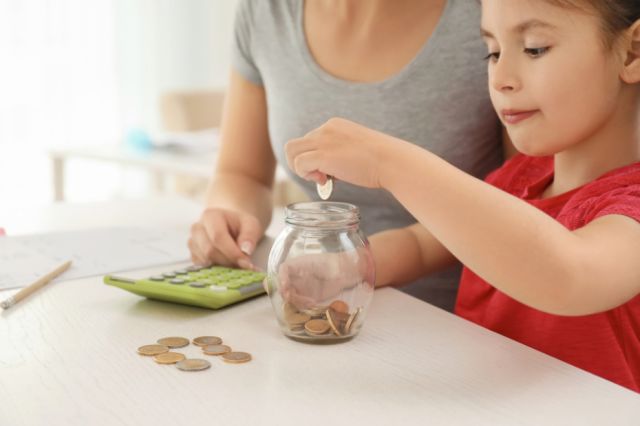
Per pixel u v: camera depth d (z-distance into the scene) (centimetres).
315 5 111
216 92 310
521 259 58
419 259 92
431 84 103
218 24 404
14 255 89
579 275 58
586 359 77
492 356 61
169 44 391
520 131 74
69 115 369
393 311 72
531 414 51
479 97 103
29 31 353
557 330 79
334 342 62
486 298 88
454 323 68
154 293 72
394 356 60
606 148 78
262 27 115
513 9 69
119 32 377
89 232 103
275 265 63
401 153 62
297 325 62
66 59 364
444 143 104
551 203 81
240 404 51
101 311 70
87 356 59
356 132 64
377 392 53
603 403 52
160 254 91
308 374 56
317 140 64
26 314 69
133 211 123
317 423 49
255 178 122
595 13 68
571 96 70
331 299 62
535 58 70
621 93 76
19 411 50
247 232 89
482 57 102
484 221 58
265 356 60
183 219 118
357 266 62
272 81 113
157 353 59
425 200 60
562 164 83
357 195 109
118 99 381
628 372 76
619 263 61
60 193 242
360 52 107
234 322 68
